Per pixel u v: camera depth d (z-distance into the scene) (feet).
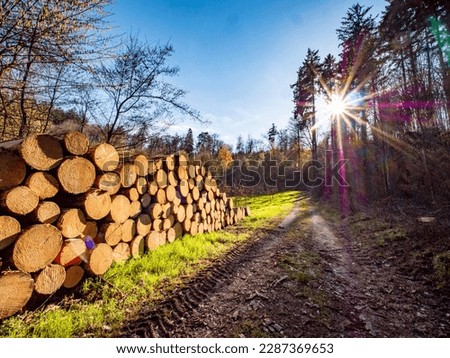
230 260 16.92
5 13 11.25
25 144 8.98
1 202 8.34
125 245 13.93
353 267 16.35
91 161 11.87
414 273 14.35
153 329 8.77
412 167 38.63
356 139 60.54
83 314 9.06
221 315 9.82
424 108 34.86
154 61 27.14
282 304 10.80
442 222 21.31
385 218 28.94
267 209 53.78
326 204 60.08
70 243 10.23
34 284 8.87
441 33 29.07
